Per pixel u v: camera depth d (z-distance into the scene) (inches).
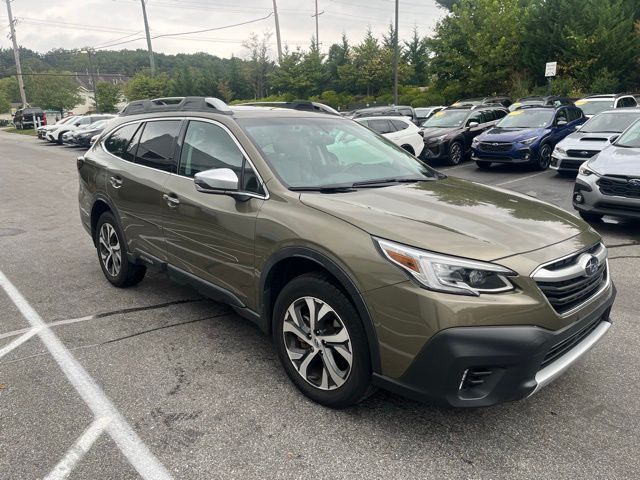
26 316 179.6
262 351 152.5
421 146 596.7
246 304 138.8
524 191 424.2
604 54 1031.6
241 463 104.6
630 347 151.5
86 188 210.5
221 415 120.6
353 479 100.1
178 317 177.5
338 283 115.0
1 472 102.3
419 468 102.9
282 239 122.6
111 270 206.7
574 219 129.0
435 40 1332.4
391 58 1740.9
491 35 1198.3
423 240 105.2
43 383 135.3
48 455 107.3
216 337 161.8
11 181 548.4
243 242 134.0
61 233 305.0
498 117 678.5
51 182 538.9
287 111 166.7
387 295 104.1
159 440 111.9
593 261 115.3
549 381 105.7
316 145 152.7
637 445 109.1
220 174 130.9
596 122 483.2
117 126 202.4
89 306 188.2
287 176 135.3
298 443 110.6
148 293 201.0
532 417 119.2
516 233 112.3
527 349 98.9
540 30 1111.6
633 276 214.8
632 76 1052.5
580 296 112.1
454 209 122.4
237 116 153.3
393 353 105.0
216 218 141.7
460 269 100.7
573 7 1080.2
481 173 543.2
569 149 461.7
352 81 1836.9
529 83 1136.2
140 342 158.7
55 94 2965.1
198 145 157.0
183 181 157.4
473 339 98.0
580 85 1056.2
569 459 105.1
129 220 181.8
